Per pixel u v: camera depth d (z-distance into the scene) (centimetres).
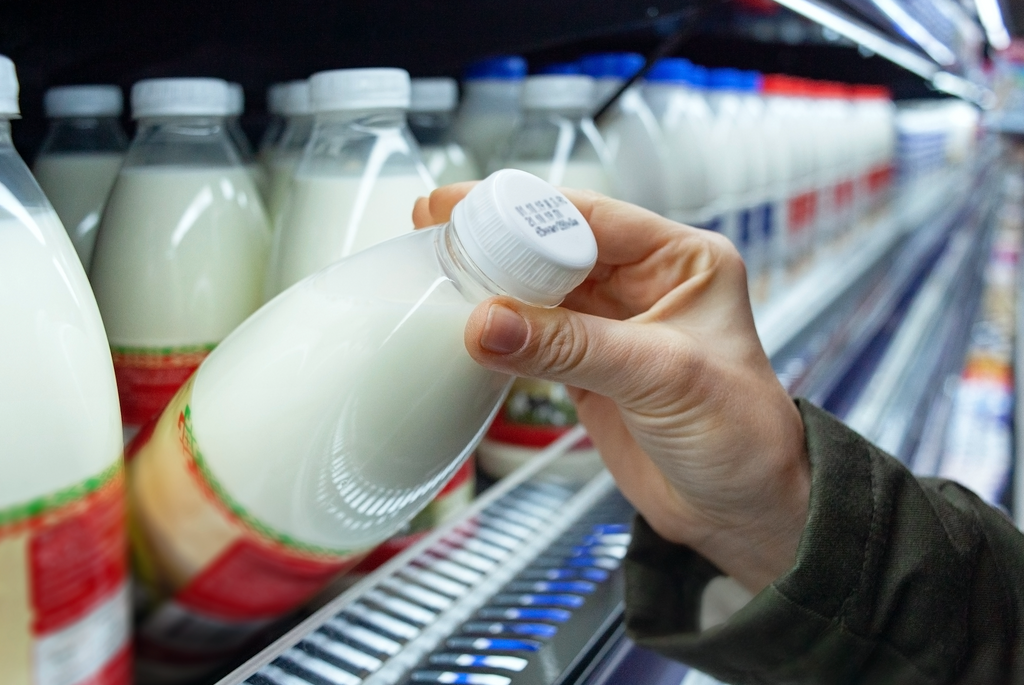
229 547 40
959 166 505
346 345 41
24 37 65
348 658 49
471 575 62
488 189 40
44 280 35
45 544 32
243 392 40
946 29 257
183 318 57
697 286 53
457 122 104
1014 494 160
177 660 41
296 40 78
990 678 54
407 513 48
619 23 86
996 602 55
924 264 245
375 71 55
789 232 170
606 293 60
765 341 129
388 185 59
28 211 36
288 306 43
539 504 76
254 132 101
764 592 52
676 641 57
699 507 58
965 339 213
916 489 55
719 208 133
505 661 53
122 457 37
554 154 87
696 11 94
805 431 56
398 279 43
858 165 239
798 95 184
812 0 109
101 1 64
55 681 32
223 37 74
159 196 57
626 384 48
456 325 42
